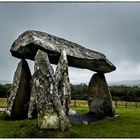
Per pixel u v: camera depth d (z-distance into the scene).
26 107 20.52
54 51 18.39
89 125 18.12
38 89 16.38
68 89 17.72
